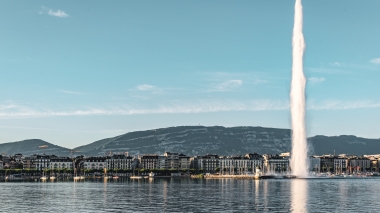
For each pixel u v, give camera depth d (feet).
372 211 651.25
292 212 640.58
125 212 641.81
